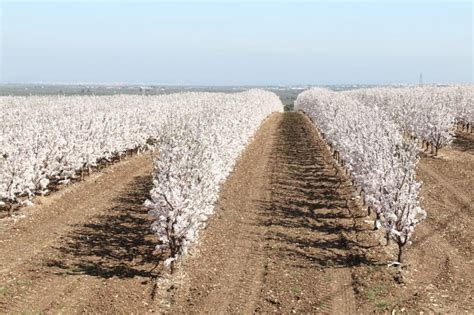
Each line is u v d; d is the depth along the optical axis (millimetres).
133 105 46562
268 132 55719
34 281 13969
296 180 28406
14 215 20156
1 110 41500
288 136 51344
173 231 14570
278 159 36000
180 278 14484
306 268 15469
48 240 17516
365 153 20562
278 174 30250
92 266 15219
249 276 14867
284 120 73125
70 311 12297
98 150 28938
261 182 27906
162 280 14211
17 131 25219
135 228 19094
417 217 20891
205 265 15586
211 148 18922
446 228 19547
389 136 23000
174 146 16734
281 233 18797
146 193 24688
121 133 33125
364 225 19750
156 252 16453
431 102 45781
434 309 12836
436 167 32094
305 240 18031
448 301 13344
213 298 13344
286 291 13789
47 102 54094
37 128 25438
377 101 60625
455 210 22016
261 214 21375
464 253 16938
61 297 13039
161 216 14188
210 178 16672
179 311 12617
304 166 32969
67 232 18469
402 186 15711
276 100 101875
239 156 35125
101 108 42156
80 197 23766
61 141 24297
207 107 38469
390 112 47906
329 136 35219
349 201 23219
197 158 15711
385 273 15047
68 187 25391
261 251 16984
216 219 20500
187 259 15891
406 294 13742
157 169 17109
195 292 13695
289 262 15938
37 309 12352
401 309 12797
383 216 17094
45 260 15594
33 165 21984
